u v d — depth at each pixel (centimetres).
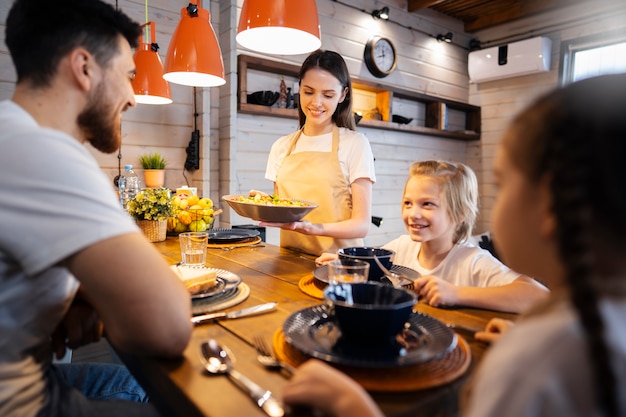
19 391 75
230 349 73
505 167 47
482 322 87
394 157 409
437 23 434
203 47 174
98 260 65
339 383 53
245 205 138
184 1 278
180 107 283
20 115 73
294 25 138
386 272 114
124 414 84
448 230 134
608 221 37
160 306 67
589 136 38
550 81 411
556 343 38
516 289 99
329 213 179
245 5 144
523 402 37
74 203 66
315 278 119
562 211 38
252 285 114
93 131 88
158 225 180
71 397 84
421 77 424
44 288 73
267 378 63
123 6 254
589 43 384
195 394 59
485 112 461
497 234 50
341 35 358
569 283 37
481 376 42
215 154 301
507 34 441
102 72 83
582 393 36
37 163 66
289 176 188
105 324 71
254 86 312
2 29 221
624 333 37
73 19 78
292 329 72
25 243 65
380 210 405
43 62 78
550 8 398
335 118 189
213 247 171
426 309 96
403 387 58
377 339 67
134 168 267
